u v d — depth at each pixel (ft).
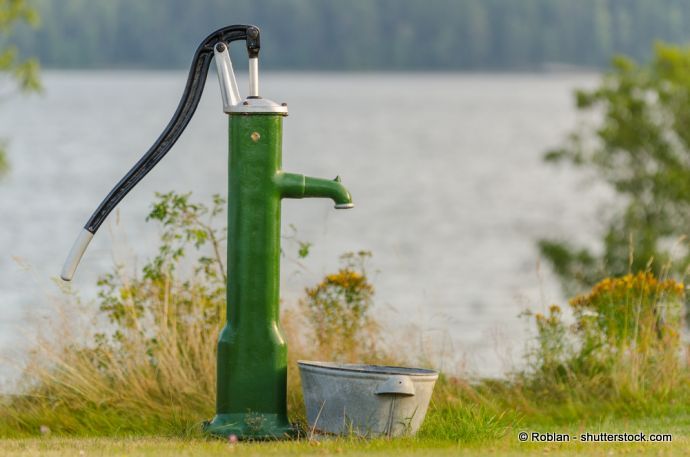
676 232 311.68
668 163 317.01
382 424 69.36
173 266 95.25
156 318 94.07
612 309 97.40
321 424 70.74
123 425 84.38
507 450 68.03
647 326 97.45
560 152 327.67
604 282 99.35
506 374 98.43
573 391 94.07
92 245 344.28
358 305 98.48
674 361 95.96
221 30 72.13
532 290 359.87
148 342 92.89
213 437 71.15
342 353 95.96
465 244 508.53
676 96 315.58
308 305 98.17
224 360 71.20
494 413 85.46
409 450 66.08
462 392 93.15
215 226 184.65
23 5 242.99
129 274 102.12
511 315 290.15
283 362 71.67
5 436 82.69
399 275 399.03
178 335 94.02
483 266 434.30
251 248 70.85
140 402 88.12
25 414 87.10
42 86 244.42
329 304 97.76
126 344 92.17
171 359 90.68
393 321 102.78
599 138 320.50
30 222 511.40
